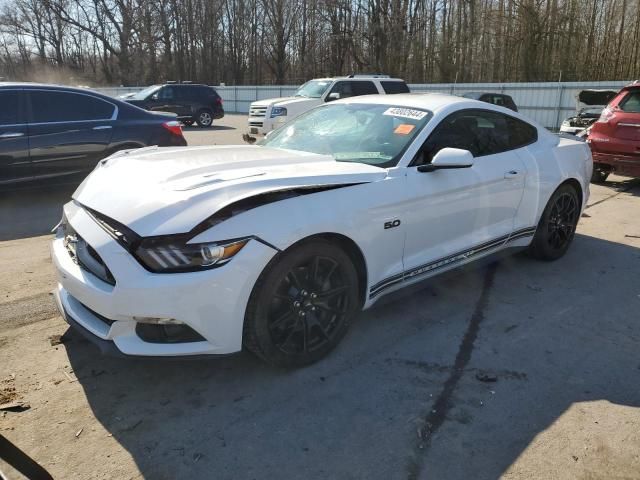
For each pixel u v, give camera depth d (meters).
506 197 4.16
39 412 2.60
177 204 2.58
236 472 2.25
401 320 3.68
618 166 8.30
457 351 3.28
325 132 4.02
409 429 2.54
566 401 2.79
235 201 2.59
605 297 4.18
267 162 3.27
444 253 3.71
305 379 2.93
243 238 2.56
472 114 4.07
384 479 2.22
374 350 3.26
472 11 33.09
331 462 2.32
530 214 4.48
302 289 2.87
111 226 2.64
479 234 4.02
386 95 4.46
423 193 3.42
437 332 3.52
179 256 2.46
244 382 2.89
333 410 2.67
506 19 30.41
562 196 4.84
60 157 6.78
